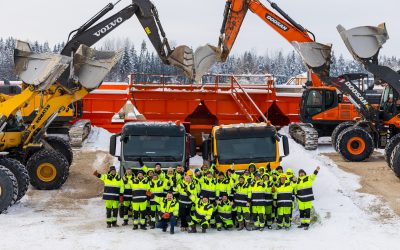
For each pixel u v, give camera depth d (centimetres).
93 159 2425
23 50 1667
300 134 2605
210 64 1939
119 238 1316
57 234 1334
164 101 2938
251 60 11794
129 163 1661
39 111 1845
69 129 2762
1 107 1675
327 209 1558
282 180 1437
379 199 1642
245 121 2958
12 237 1294
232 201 1474
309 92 2695
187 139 1741
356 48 2080
